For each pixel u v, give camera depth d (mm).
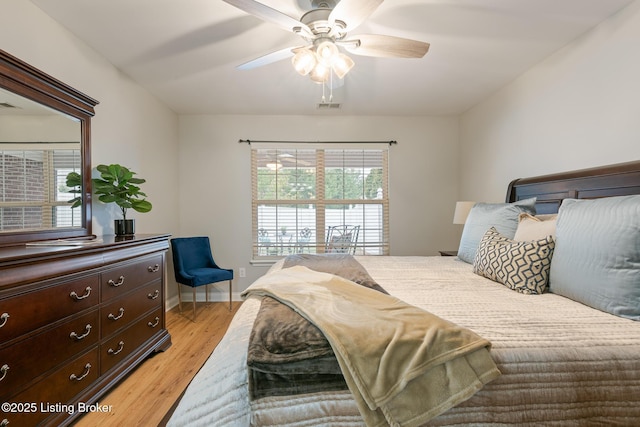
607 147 1947
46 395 1352
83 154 2098
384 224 3939
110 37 2141
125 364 1911
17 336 1216
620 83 1859
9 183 1600
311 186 3916
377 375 775
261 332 916
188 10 1840
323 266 1979
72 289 1504
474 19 1945
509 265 1547
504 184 3025
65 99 1919
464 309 1193
